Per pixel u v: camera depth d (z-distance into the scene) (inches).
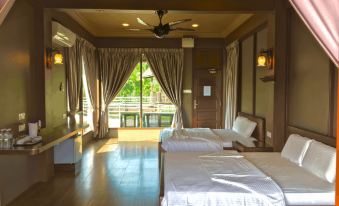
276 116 189.3
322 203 105.8
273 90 191.0
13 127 160.7
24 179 172.9
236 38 296.5
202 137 214.8
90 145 308.3
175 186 108.6
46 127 192.1
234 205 103.1
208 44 343.0
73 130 197.5
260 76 232.7
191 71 345.4
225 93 337.4
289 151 155.2
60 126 219.0
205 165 137.4
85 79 304.0
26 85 176.9
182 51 341.4
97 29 315.3
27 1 177.0
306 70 164.4
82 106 298.0
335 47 67.9
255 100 245.3
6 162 151.6
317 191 107.3
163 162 149.3
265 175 120.6
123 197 162.2
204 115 348.2
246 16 251.4
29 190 173.3
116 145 309.3
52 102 212.2
